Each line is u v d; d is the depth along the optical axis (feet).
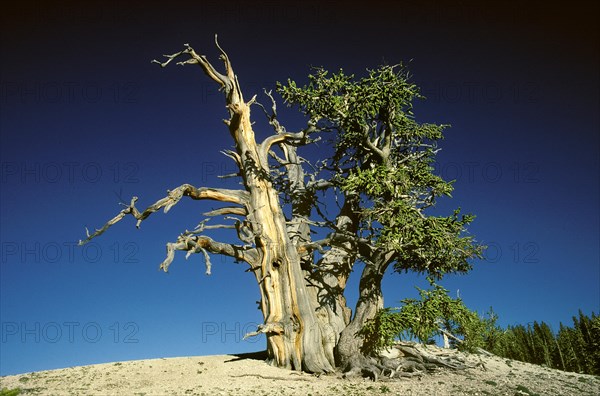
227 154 87.35
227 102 86.02
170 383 65.31
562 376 85.71
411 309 72.08
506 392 65.62
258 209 83.61
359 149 89.56
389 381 71.00
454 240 74.54
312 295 85.05
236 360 80.38
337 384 67.67
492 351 121.39
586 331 185.88
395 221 76.59
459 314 72.28
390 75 82.28
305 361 75.66
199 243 77.30
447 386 67.77
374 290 79.61
